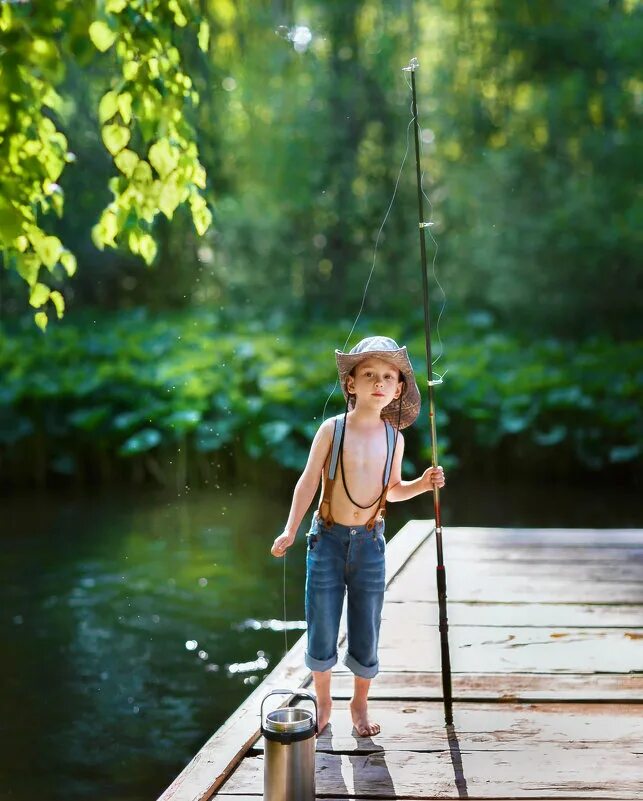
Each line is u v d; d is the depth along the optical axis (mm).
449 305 17031
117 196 3604
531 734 3270
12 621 6801
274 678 3752
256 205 17672
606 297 16062
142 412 12227
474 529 6277
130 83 3453
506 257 16078
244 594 7320
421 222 3174
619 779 2947
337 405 12016
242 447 11750
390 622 4422
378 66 16734
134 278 16766
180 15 3586
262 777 2998
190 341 14938
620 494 11250
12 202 3270
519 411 12148
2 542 9047
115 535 9211
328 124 17234
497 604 4672
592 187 15812
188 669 5926
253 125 17188
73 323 15883
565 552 5668
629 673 3785
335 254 18031
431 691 3631
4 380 12742
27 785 4496
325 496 3133
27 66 3203
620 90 15867
